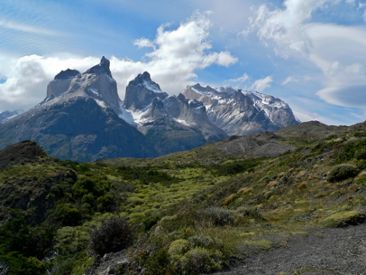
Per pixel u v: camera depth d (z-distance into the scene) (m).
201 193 47.38
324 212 21.69
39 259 40.59
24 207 58.47
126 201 64.00
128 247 19.86
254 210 22.23
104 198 61.16
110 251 19.95
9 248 40.09
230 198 36.34
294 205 25.31
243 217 20.97
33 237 41.78
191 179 94.62
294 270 12.95
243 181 41.47
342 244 15.66
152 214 46.28
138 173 97.31
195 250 14.15
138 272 14.30
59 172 69.56
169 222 20.48
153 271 13.70
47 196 60.78
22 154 80.81
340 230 18.19
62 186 63.97
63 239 44.12
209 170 119.12
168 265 13.77
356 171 27.22
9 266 34.41
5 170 69.88
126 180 83.75
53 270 31.72
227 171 108.69
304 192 27.95
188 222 19.41
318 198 25.69
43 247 41.69
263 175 39.50
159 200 62.62
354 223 18.86
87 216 55.62
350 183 26.05
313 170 31.89
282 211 24.45
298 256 14.61
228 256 14.68
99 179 71.31
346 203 22.31
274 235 17.62
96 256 20.08
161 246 15.27
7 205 58.00
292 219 21.81
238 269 13.84
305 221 20.83
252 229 18.88
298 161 37.09
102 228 20.33
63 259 35.50
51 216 55.22
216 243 15.02
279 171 37.16
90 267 19.34
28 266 35.09
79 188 63.97
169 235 16.36
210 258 14.03
